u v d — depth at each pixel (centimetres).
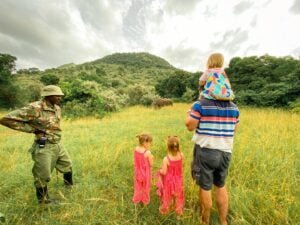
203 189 245
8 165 454
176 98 3456
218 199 256
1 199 320
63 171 344
